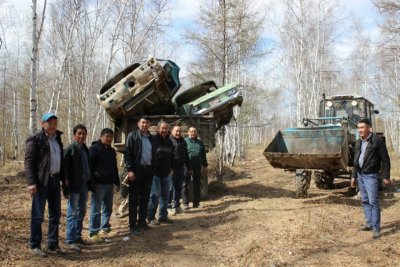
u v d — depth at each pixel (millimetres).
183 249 5348
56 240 5051
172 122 8789
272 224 6395
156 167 6547
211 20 13164
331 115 10719
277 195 9461
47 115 4840
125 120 8656
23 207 7973
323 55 22016
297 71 21734
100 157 5832
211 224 6598
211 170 12633
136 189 6062
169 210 7750
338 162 7508
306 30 21625
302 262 4754
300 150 8398
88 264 4699
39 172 4746
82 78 17641
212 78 14266
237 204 8203
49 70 21969
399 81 25609
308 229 6039
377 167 5949
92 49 16859
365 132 6047
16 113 26453
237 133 23188
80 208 5531
